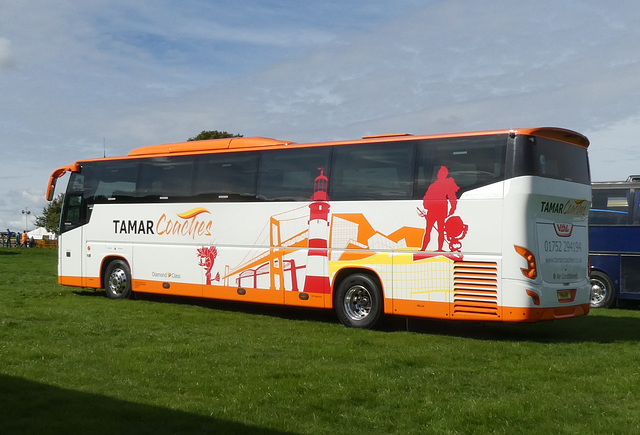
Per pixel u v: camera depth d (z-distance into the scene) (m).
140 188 17.83
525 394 8.03
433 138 13.19
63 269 19.19
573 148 13.34
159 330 12.56
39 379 8.20
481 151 12.62
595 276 19.25
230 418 6.73
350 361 9.92
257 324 13.81
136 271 17.70
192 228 16.66
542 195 12.35
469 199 12.62
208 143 16.67
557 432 6.55
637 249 18.83
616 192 19.23
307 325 13.86
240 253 15.73
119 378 8.45
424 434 6.46
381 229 13.59
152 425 6.43
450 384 8.52
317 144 14.72
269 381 8.36
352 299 13.98
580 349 11.34
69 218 19.22
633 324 14.99
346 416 6.98
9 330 11.93
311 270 14.52
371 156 13.91
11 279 24.55
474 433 6.47
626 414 7.24
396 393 7.94
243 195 15.79
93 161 19.02
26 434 6.01
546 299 12.31
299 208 14.82
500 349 11.16
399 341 11.87
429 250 12.99
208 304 17.80
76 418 6.55
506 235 12.21
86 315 14.29
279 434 6.27
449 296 12.73
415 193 13.25
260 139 15.89
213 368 9.13
